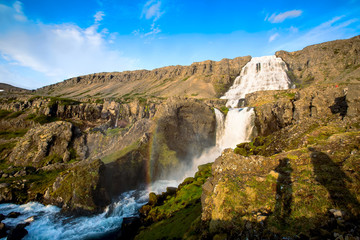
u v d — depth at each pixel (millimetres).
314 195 10383
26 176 40906
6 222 27078
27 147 51031
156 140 46094
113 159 37781
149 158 42875
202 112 57500
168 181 41625
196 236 12312
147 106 75562
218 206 11977
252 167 13891
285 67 156875
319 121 25141
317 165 12359
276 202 10914
